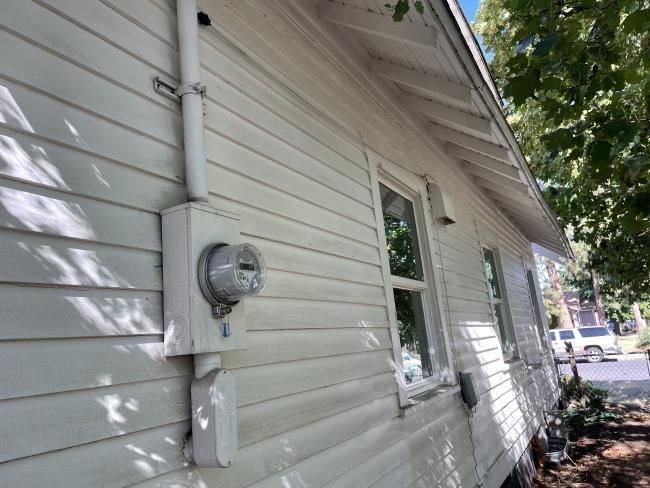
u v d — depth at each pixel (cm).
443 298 438
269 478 180
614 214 516
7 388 105
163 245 152
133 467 128
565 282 4088
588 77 358
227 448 140
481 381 497
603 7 330
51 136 127
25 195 118
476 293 552
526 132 952
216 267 145
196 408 143
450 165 543
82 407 119
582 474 654
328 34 306
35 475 106
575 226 952
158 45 170
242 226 197
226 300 150
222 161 193
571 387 1204
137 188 149
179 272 147
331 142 290
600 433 883
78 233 128
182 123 172
